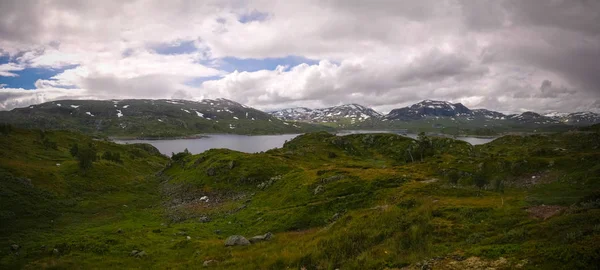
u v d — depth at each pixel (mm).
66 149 144250
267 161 93250
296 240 30891
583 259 14594
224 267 25828
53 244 33719
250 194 70000
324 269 21891
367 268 20359
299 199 56031
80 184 78812
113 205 67375
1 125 127375
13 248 33969
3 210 50812
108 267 27484
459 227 24625
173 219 55531
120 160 123250
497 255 17875
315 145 164375
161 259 30141
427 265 18469
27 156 101250
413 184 51656
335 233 28594
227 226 47125
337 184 58250
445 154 138625
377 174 62906
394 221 27516
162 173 124125
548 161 76188
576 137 174750
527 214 25875
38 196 61469
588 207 22625
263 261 25719
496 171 80750
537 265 15617
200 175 92312
